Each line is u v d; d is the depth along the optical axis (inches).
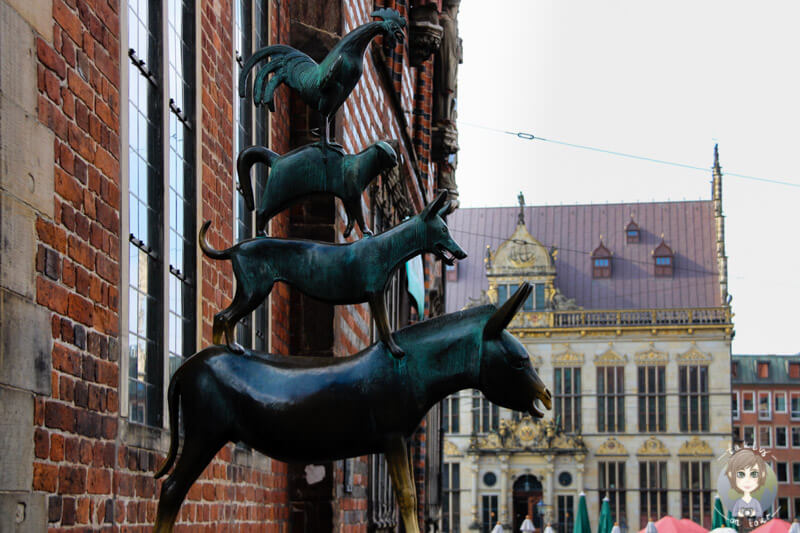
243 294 221.6
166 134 287.7
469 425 2765.7
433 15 841.5
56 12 212.7
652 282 2859.3
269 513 399.9
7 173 187.8
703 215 2950.3
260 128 408.5
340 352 450.6
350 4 483.5
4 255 185.9
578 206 3026.6
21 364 191.8
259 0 411.2
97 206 232.7
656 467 2699.3
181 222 311.6
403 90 799.7
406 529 212.2
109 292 239.3
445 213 226.2
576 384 2748.5
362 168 237.5
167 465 216.5
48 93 207.3
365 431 214.4
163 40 288.2
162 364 283.7
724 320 2721.5
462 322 221.3
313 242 224.5
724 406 2694.4
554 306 2810.0
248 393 213.8
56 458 208.2
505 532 2689.5
